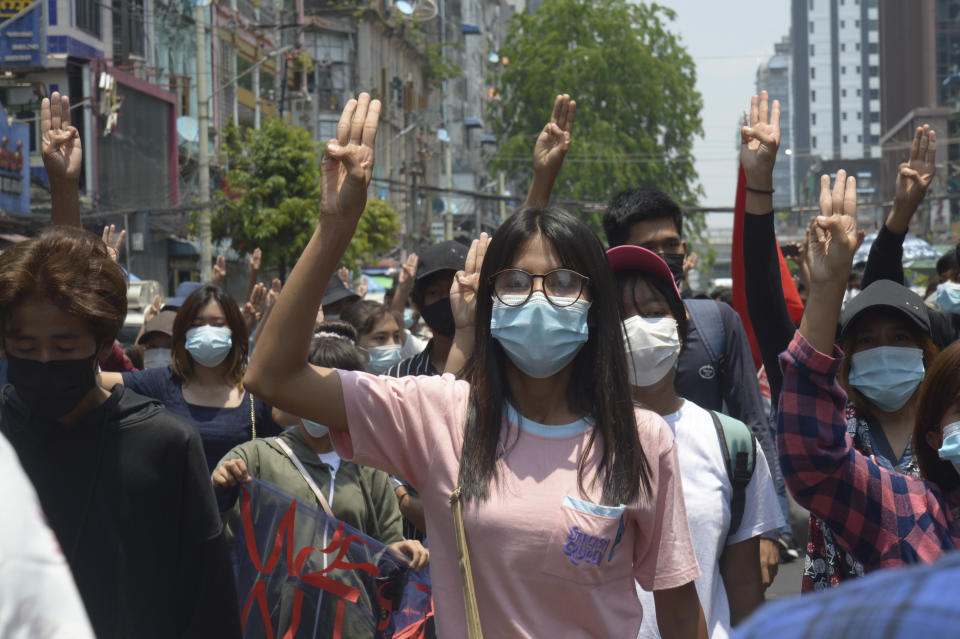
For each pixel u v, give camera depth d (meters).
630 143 48.69
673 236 4.57
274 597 3.75
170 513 2.66
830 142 176.38
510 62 50.91
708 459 3.19
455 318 3.43
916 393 3.33
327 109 47.22
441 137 43.94
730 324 4.21
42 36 22.81
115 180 24.23
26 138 20.39
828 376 2.78
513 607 2.27
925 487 2.85
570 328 2.39
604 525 2.28
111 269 2.53
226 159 33.53
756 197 3.61
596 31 50.22
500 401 2.40
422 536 4.75
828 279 2.76
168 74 28.81
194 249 28.41
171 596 2.68
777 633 0.79
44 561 1.17
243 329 5.05
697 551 3.10
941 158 70.44
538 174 4.23
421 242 51.88
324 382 2.45
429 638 3.76
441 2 67.25
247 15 39.00
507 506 2.29
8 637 1.12
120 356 5.95
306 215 29.23
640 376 3.22
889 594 0.77
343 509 4.18
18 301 2.42
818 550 3.27
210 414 4.96
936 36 83.00
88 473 2.59
